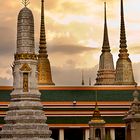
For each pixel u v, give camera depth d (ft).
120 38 477.36
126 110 407.44
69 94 411.34
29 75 274.98
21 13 281.33
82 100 408.46
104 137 342.85
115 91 415.44
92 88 416.26
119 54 474.49
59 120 402.72
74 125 401.90
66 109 405.80
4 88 406.00
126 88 417.08
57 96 409.49
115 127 402.72
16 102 272.10
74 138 412.98
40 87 411.95
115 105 408.26
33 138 264.11
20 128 265.13
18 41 278.87
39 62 455.63
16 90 274.16
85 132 402.31
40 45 462.19
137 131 286.46
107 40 492.95
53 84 449.48
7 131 266.36
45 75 452.35
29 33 279.08
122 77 465.47
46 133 267.59
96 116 345.51
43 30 465.47
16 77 275.59
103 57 489.67
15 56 277.64
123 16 483.92
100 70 488.85
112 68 487.61
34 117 268.00
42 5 472.85
